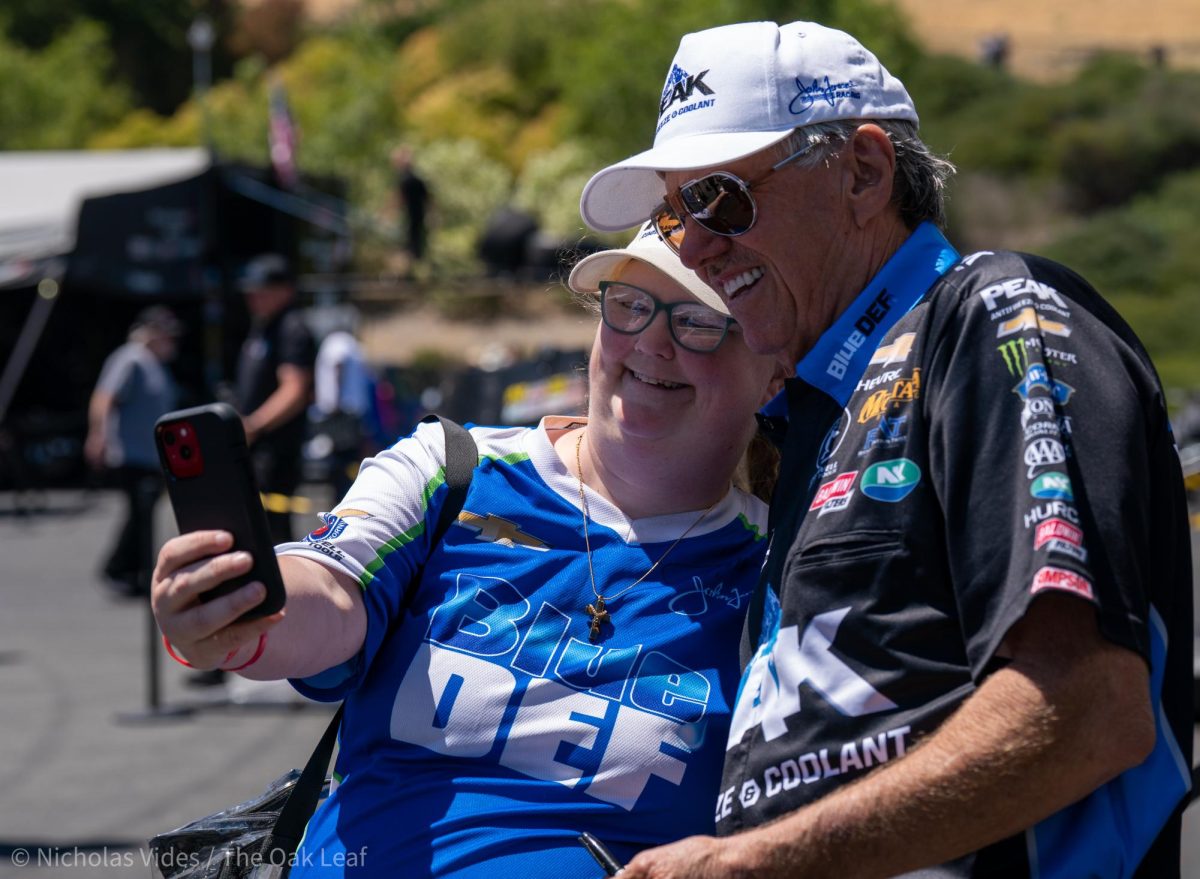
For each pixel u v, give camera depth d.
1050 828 1.64
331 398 8.16
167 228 15.13
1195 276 31.33
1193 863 4.55
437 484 2.18
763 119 1.85
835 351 1.86
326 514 2.17
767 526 2.22
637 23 33.22
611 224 2.34
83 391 17.59
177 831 2.24
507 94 37.19
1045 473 1.58
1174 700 1.70
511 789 2.03
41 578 11.38
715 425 2.19
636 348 2.18
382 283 18.00
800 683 1.71
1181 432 13.90
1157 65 41.38
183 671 7.71
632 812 2.02
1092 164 35.62
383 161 31.59
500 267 20.02
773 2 30.30
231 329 15.61
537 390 8.32
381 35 45.06
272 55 50.06
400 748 2.08
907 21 36.31
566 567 2.12
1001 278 1.71
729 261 1.94
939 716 1.63
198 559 1.73
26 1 45.91
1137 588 1.56
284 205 16.00
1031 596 1.54
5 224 15.65
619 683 2.06
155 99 48.09
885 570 1.67
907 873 1.61
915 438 1.70
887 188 1.87
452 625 2.09
